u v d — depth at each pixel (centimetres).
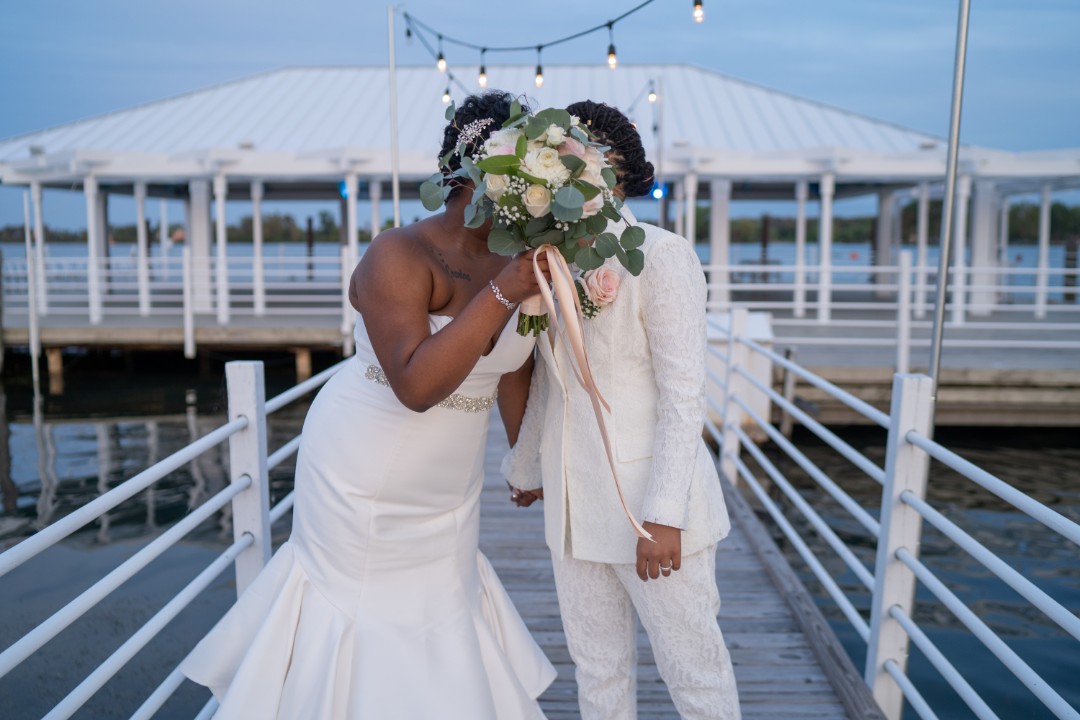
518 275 143
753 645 306
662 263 160
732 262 2011
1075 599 519
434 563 178
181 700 392
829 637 300
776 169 1352
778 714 258
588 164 141
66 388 1268
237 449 242
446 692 168
